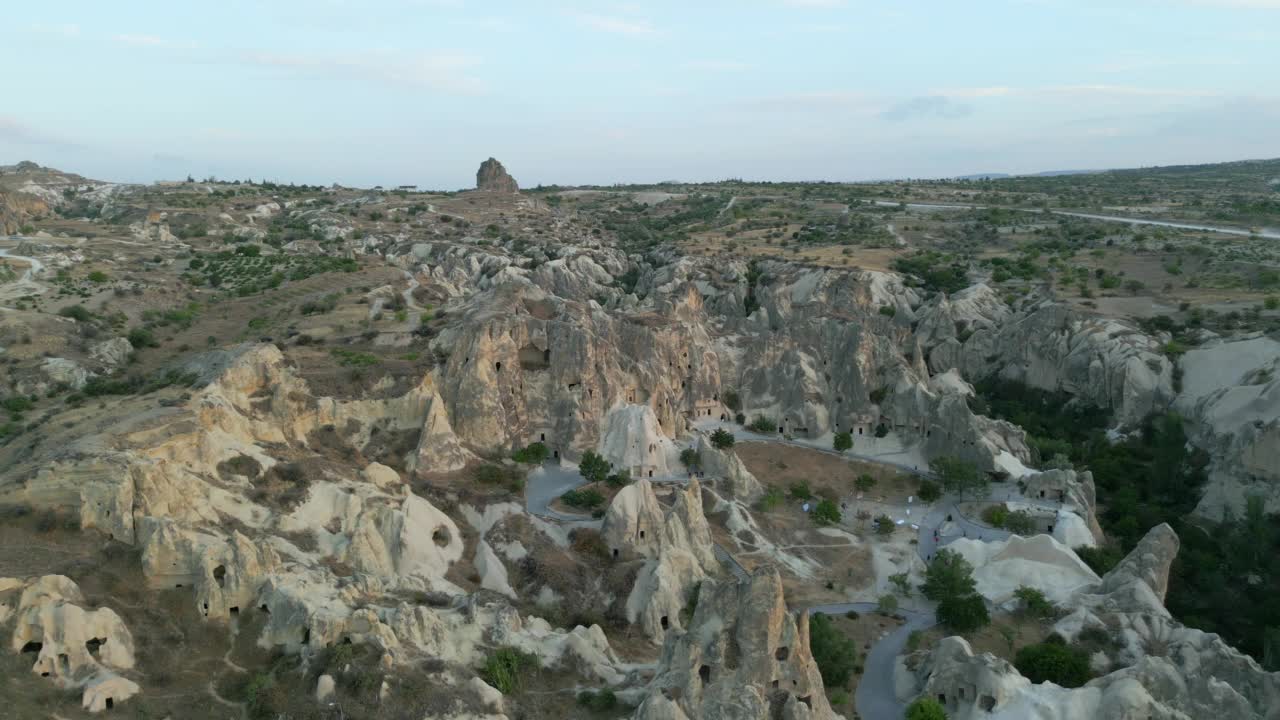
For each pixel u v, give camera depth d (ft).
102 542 219.20
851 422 419.74
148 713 183.32
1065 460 392.06
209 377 303.68
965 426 387.75
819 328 448.65
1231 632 291.99
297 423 310.04
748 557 313.12
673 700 190.70
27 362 392.88
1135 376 461.37
